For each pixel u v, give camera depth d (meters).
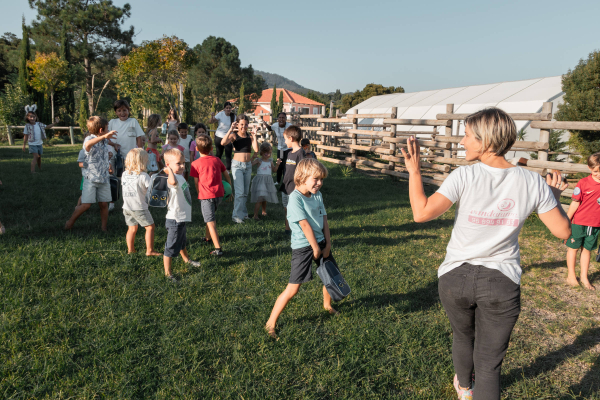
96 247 4.89
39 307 3.41
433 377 2.88
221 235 5.89
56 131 27.88
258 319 3.49
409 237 6.32
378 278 4.60
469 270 2.02
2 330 3.02
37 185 8.77
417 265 5.13
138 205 4.57
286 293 3.28
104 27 41.03
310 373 2.83
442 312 3.84
